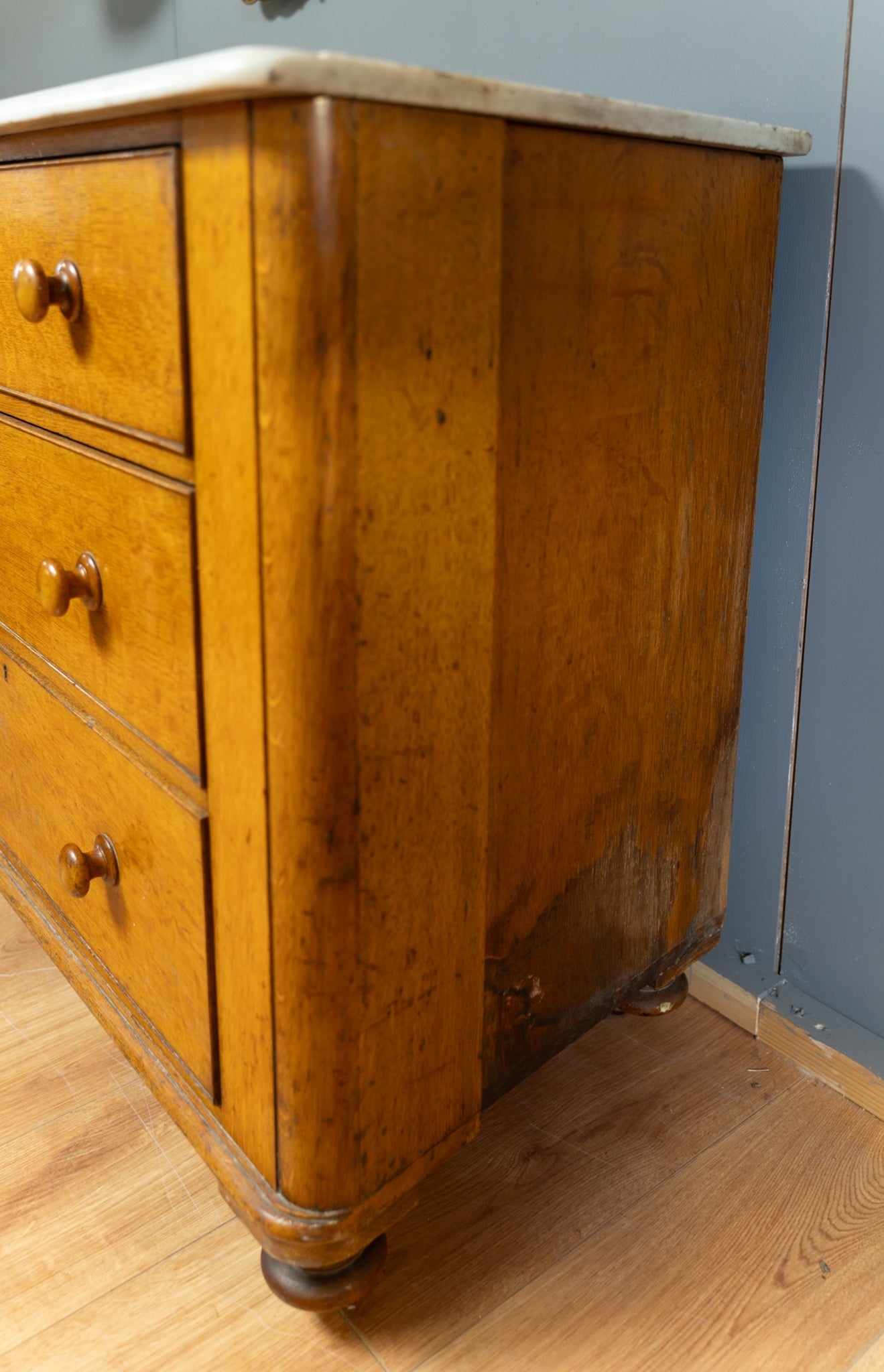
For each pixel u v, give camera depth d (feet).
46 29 5.59
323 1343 2.67
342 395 1.87
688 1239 2.95
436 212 1.92
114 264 2.21
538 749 2.62
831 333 3.06
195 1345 2.66
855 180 2.91
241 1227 2.99
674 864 3.27
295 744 2.08
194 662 2.29
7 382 2.82
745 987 3.67
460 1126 2.70
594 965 3.06
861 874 3.37
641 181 2.39
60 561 2.78
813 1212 3.03
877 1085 3.31
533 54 3.54
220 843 2.37
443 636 2.21
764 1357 2.63
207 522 2.15
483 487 2.19
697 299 2.66
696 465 2.84
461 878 2.45
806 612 3.31
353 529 1.96
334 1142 2.37
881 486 3.05
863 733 3.26
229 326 1.94
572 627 2.60
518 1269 2.87
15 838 3.59
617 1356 2.64
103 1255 2.89
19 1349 2.63
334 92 1.71
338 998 2.25
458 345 2.04
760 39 3.00
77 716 2.88
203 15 4.62
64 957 3.27
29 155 2.47
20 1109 3.34
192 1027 2.64
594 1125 3.33
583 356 2.39
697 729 3.18
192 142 1.92
